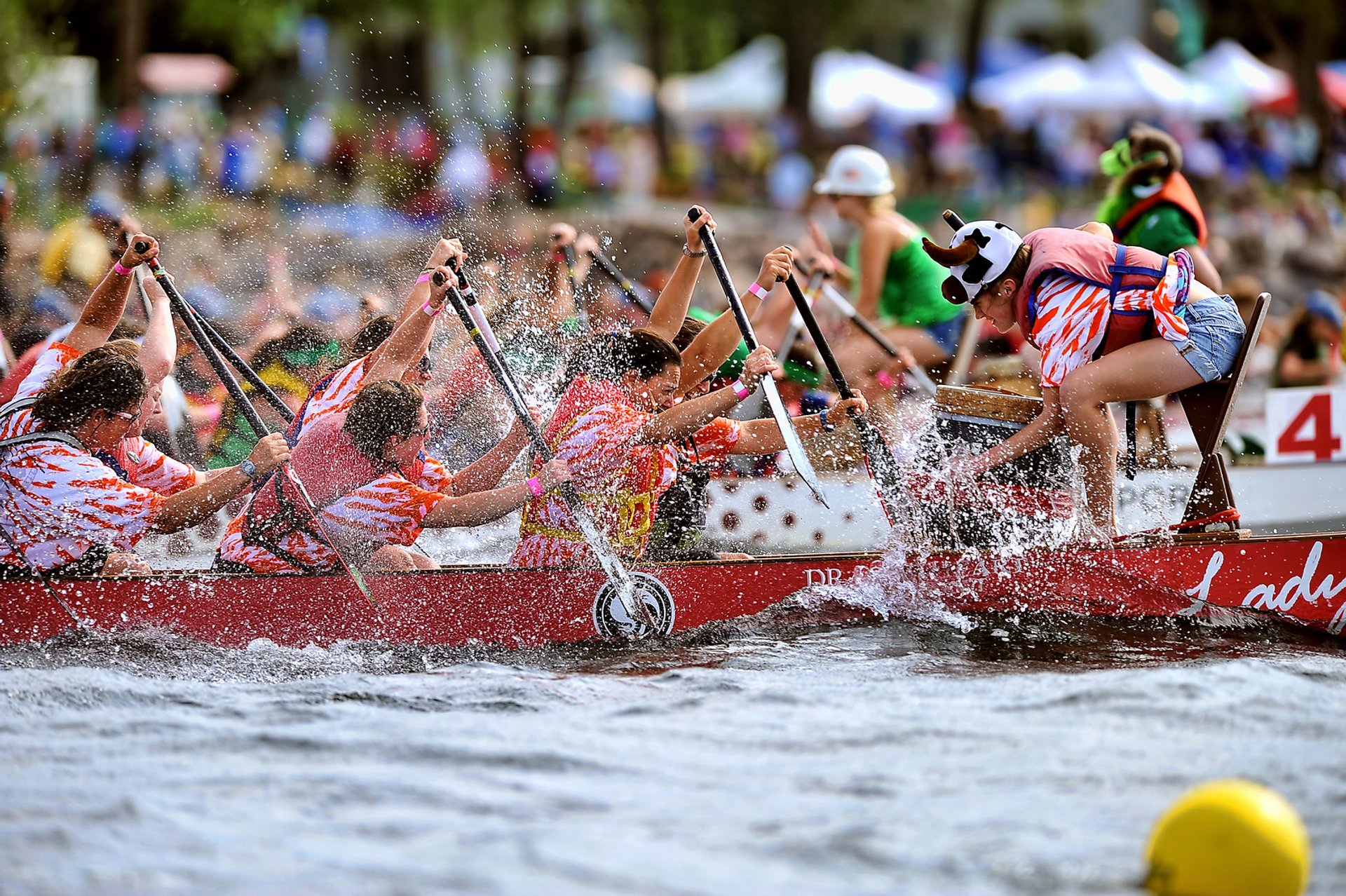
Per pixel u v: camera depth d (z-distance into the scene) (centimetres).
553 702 1794
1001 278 2203
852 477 2825
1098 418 2162
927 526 2253
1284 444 3144
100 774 1500
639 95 11888
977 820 1359
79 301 4525
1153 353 2130
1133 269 2158
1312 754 1529
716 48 13125
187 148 7544
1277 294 6153
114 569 2117
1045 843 1304
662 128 10638
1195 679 1820
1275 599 2188
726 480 2694
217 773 1503
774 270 2311
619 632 2133
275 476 2073
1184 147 8581
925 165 8975
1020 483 2225
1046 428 2209
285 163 7931
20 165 6206
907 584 2208
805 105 10906
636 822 1362
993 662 1981
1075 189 9025
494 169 8319
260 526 2088
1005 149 9262
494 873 1248
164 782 1474
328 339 2912
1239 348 2180
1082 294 2153
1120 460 2411
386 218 6869
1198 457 3238
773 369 2117
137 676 1905
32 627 2030
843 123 11125
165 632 2048
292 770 1515
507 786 1465
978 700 1764
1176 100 9662
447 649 2089
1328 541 2188
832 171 3419
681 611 2152
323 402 2147
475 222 6950
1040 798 1412
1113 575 2186
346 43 10650
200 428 2795
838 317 3838
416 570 2094
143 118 7781
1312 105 8994
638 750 1582
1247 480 2994
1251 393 4116
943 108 10825
